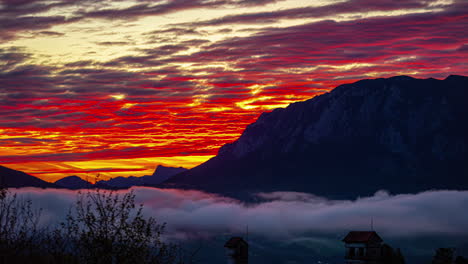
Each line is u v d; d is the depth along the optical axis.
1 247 16.53
